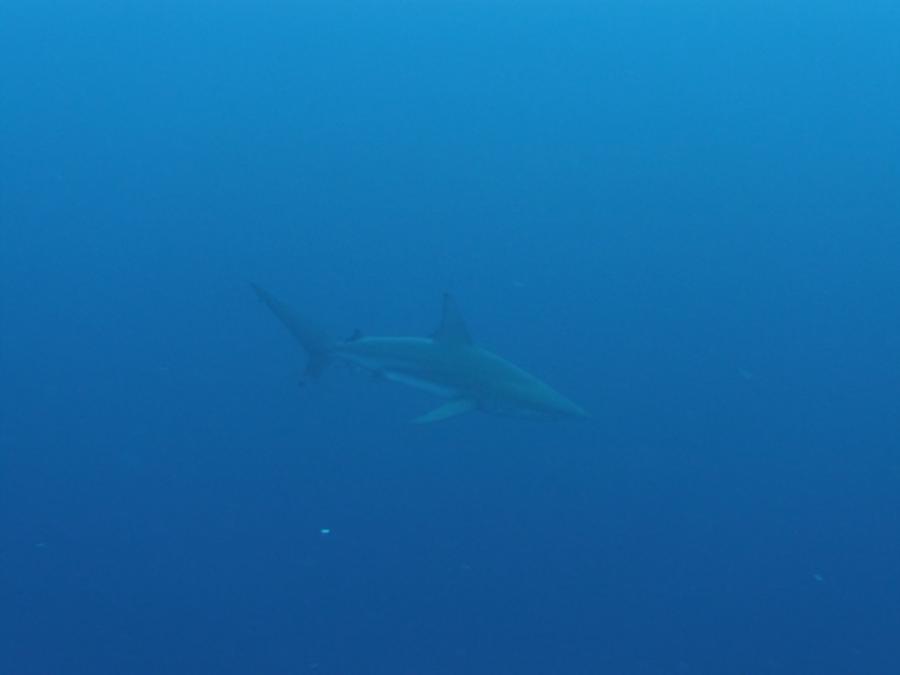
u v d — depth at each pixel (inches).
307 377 445.7
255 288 437.1
